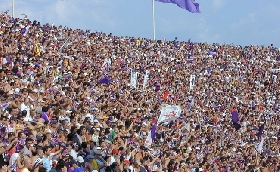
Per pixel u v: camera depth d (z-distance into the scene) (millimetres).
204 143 49156
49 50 61375
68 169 24219
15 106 32438
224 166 43188
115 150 30094
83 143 28359
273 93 94938
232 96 85188
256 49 110500
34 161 23469
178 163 35344
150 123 46812
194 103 71875
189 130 49375
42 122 30391
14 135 25469
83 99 43969
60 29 79000
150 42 97000
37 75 46844
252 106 84062
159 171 32688
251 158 50406
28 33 66812
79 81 51969
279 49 111875
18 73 44406
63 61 57938
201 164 38656
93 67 63219
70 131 30797
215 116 68250
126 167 28766
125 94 56438
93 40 80562
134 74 62688
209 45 106438
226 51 106500
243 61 104125
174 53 95375
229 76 95375
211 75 91125
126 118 42625
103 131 33562
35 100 36469
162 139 43156
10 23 69562
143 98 58875
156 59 87562
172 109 44312
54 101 38469
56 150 26141
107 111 43469
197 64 94500
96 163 26734
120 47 84312
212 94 81812
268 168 48125
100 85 55031
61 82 48281
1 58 47844
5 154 23812
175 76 81375
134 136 38062
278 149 63156
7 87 37438
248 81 96125
